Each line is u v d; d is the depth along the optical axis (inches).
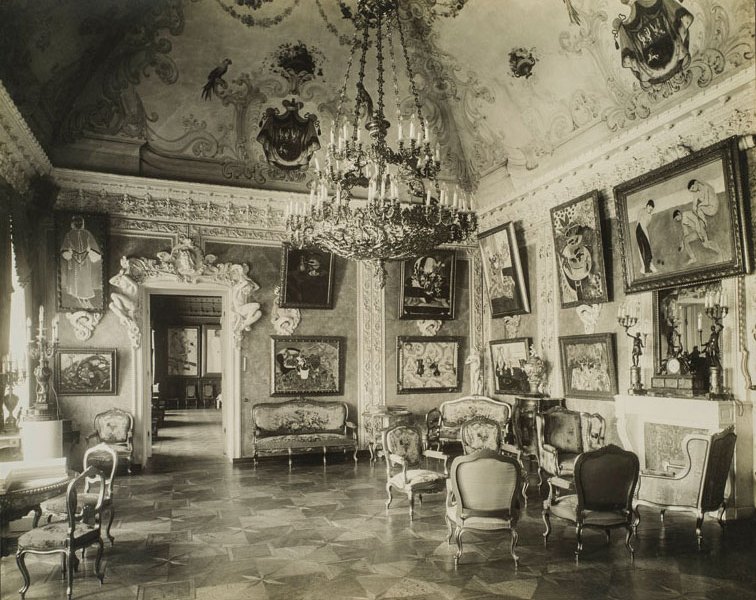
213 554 249.1
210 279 469.7
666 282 343.6
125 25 380.5
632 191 362.3
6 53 295.7
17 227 331.3
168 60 418.0
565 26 368.8
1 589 214.2
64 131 420.2
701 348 327.9
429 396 534.6
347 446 464.8
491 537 270.1
